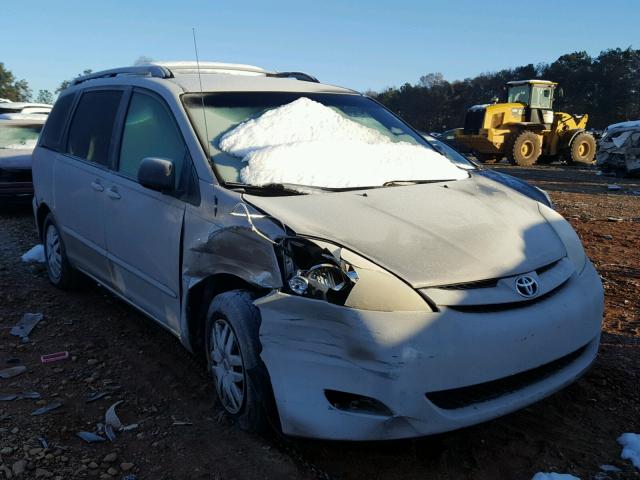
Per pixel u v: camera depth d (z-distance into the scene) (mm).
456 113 81938
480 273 2850
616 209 11250
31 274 6184
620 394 3512
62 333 4613
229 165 3521
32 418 3359
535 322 2832
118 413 3412
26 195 9500
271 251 2877
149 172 3492
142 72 4535
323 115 4129
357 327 2592
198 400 3537
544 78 73312
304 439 3002
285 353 2734
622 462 2883
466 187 3771
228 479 2797
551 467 2854
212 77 4273
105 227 4391
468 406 2721
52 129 5684
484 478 2789
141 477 2832
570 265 3268
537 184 16375
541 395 2885
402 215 3172
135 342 4430
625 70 67750
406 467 2869
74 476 2838
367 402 2646
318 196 3297
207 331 3312
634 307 4957
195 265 3338
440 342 2604
